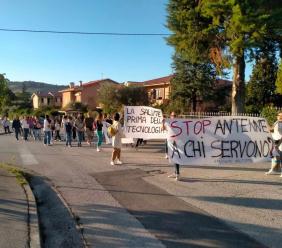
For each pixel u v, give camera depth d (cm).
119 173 1204
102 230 688
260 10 2448
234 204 842
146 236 655
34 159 1546
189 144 1119
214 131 1150
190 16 2802
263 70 4250
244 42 2527
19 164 1409
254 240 633
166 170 1252
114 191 967
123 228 696
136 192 953
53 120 2634
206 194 929
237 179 1103
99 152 1814
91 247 612
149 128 1783
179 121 1114
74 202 868
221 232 670
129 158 1544
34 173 1226
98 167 1324
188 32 2862
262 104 4278
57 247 630
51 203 885
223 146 1157
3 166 1299
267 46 2936
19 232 650
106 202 865
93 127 2216
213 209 806
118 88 5784
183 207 821
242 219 740
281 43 2888
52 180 1109
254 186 1013
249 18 2423
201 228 691
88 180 1101
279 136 1160
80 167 1328
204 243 621
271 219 739
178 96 4584
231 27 2525
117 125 1369
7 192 917
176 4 2898
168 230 682
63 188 1005
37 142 2497
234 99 2905
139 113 1783
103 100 5775
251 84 4309
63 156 1647
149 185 1029
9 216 735
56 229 714
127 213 783
